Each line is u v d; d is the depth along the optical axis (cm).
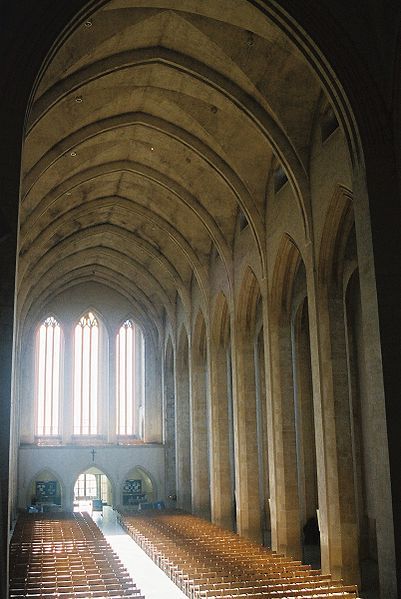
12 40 1478
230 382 3853
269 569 1980
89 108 2428
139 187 3303
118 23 1972
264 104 2230
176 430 4266
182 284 3925
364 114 1638
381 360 1527
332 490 2081
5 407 1377
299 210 2273
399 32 1578
